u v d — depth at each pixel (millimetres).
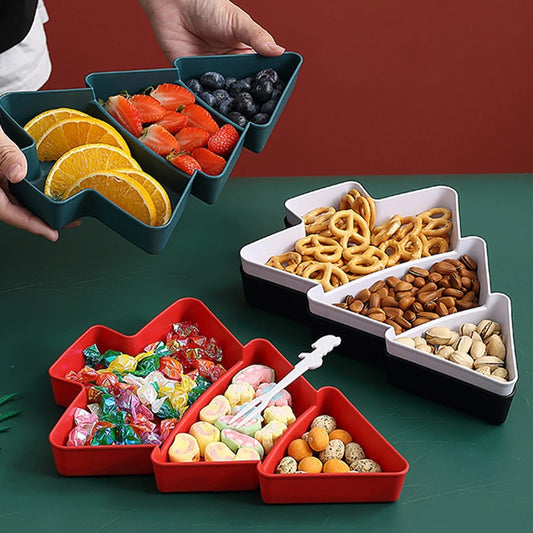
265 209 1474
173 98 1249
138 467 949
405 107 2436
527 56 2338
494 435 1011
